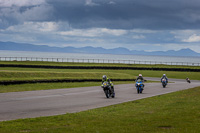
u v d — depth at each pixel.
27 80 55.69
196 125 17.50
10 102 29.27
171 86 63.16
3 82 51.34
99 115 21.98
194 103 30.19
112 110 24.88
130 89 50.97
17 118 20.56
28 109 24.97
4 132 15.36
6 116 21.30
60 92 41.69
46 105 27.81
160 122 18.59
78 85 56.81
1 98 32.53
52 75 72.88
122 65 145.75
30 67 114.81
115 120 19.58
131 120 19.50
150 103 30.44
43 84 56.16
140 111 24.17
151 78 100.00
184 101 32.22
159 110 24.78
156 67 138.88
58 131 15.66
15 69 100.56
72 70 112.12
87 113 22.91
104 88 35.88
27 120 19.33
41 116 21.23
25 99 32.06
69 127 16.94
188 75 117.19
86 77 74.19
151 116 21.31
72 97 35.72
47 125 17.66
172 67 144.00
